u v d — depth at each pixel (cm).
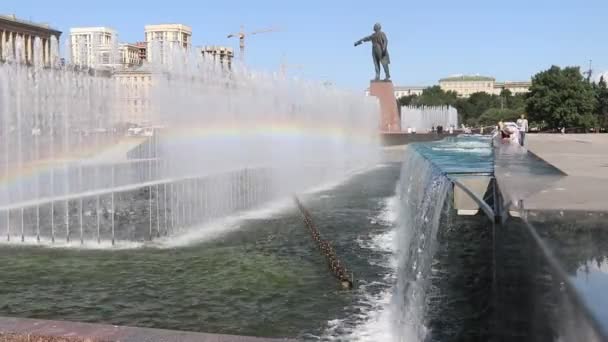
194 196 1712
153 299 778
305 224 1366
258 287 830
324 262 976
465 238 548
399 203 1595
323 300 768
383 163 3425
